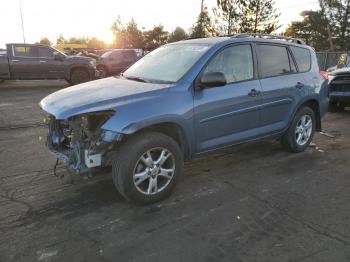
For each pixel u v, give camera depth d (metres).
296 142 6.01
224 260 3.22
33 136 7.23
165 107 4.17
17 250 3.36
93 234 3.63
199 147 4.62
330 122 8.65
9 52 15.64
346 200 4.39
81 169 4.01
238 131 5.03
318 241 3.50
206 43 4.99
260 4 27.52
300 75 5.90
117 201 4.33
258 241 3.50
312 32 49.84
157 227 3.76
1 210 4.09
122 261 3.21
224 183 4.87
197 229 3.72
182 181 4.93
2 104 11.11
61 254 3.31
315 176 5.13
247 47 5.18
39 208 4.15
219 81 4.43
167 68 4.84
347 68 9.58
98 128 3.94
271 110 5.41
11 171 5.27
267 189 4.69
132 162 3.98
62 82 19.19
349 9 45.78
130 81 4.75
